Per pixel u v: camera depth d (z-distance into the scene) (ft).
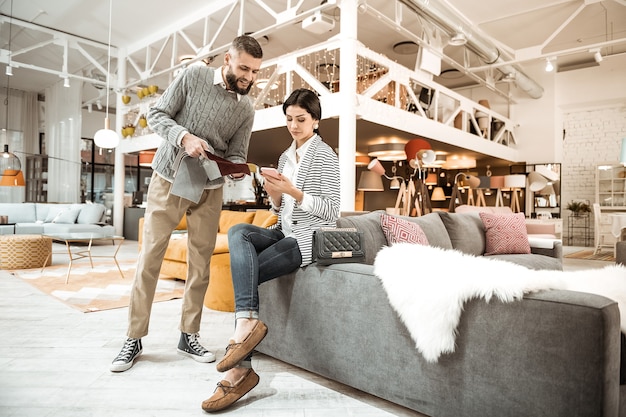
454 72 33.45
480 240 12.55
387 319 5.25
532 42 29.17
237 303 5.55
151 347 7.63
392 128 20.53
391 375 5.19
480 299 4.43
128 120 33.35
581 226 34.12
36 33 28.07
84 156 40.75
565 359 3.84
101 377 6.18
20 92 38.58
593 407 3.68
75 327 8.81
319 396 5.70
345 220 8.28
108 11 24.91
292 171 6.57
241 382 5.39
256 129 20.90
